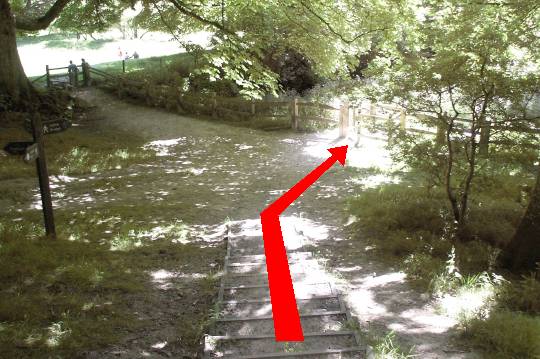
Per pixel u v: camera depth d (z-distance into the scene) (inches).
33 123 308.3
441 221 358.9
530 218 294.2
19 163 572.7
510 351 197.6
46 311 223.8
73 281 258.8
